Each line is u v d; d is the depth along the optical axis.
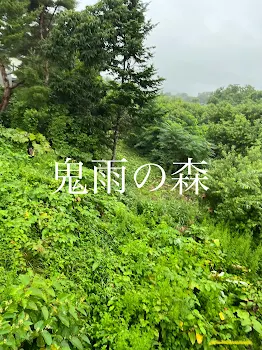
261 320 3.46
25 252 3.34
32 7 9.55
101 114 8.19
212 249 4.68
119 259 3.89
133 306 3.05
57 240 3.66
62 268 3.36
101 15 7.32
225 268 4.50
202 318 3.08
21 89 8.76
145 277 3.65
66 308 2.53
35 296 2.43
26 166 5.57
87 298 3.12
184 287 3.43
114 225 4.66
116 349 2.62
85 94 7.85
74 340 2.45
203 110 18.16
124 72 7.21
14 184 4.47
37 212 3.98
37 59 8.41
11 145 6.87
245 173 6.20
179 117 14.01
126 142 12.14
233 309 3.48
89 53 7.12
